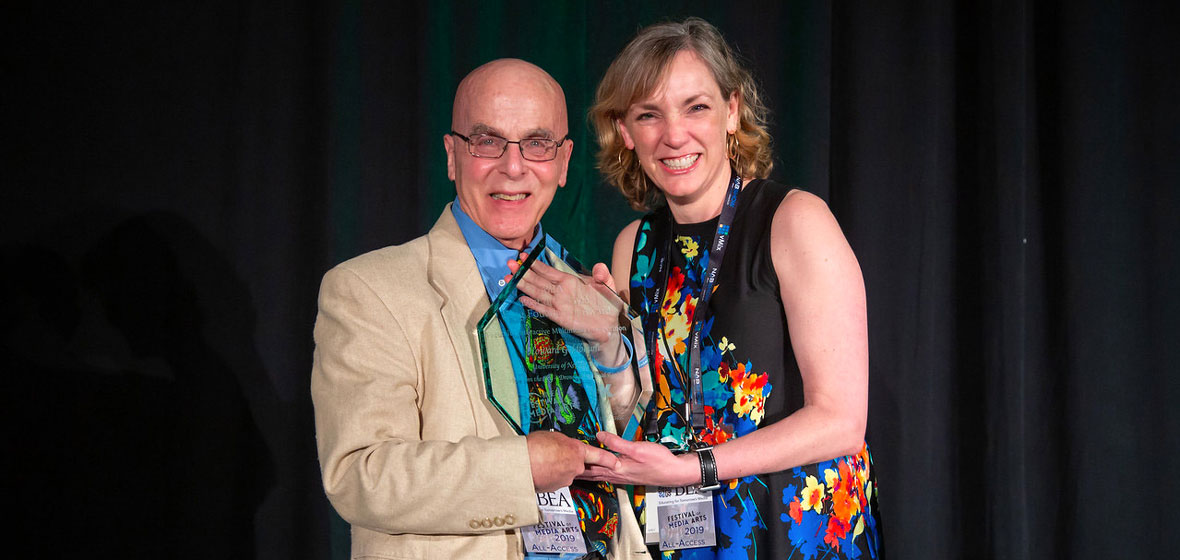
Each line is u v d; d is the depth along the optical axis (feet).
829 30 9.23
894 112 9.39
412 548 4.64
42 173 7.97
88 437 7.88
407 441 4.61
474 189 5.15
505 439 4.54
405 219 8.75
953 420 9.41
